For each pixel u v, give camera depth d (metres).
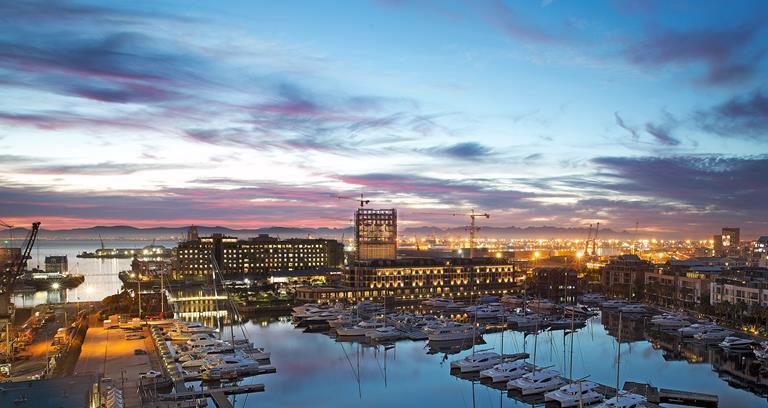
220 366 143.25
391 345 190.00
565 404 120.31
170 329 188.12
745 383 142.38
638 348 185.25
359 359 170.00
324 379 147.75
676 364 163.25
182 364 145.00
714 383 142.50
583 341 196.88
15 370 132.00
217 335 191.88
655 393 124.31
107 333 184.38
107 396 104.94
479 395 134.88
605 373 152.88
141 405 108.56
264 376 149.12
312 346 189.25
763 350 168.00
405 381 146.38
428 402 130.12
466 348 186.62
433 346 188.25
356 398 132.62
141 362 143.25
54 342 157.88
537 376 134.75
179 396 116.12
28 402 78.06
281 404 127.25
